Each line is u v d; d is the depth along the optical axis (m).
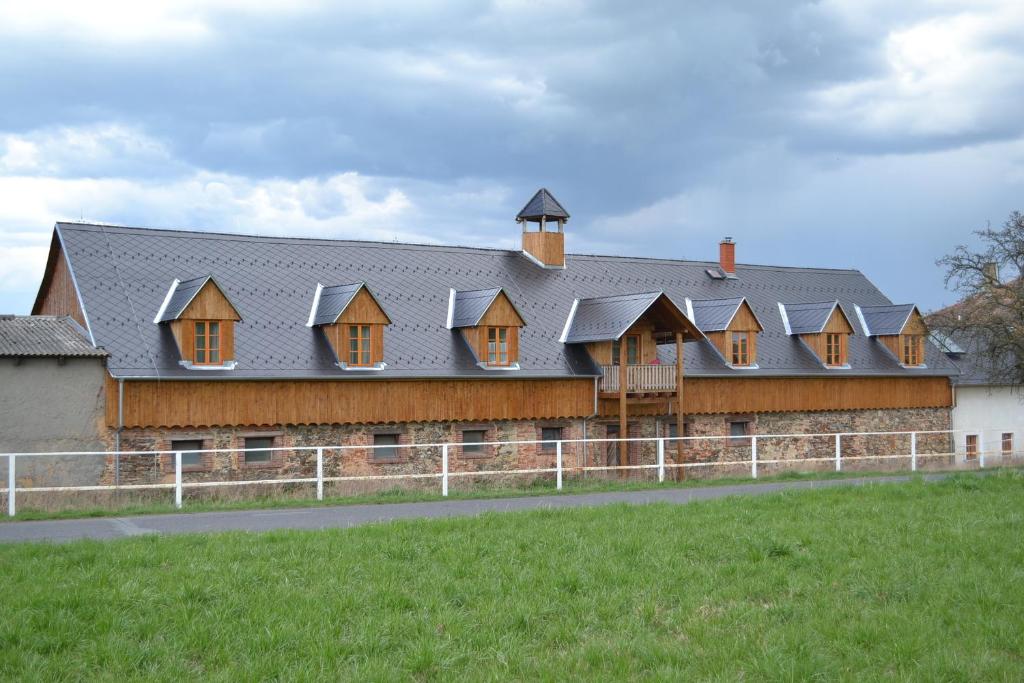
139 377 27.34
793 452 39.78
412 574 13.74
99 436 27.23
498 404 33.09
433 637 10.98
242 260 33.12
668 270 43.09
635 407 35.78
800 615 12.02
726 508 19.77
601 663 10.45
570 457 34.56
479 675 10.12
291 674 9.94
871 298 47.91
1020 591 12.76
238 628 11.19
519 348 34.41
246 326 30.64
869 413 42.00
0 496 25.30
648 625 11.83
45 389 26.61
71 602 11.77
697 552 15.38
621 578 13.53
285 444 29.61
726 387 38.00
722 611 12.24
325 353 30.97
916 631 11.24
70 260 29.98
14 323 28.39
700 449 37.41
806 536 16.28
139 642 10.73
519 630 11.51
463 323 33.62
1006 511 19.12
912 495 21.81
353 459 30.64
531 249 39.81
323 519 19.70
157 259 31.55
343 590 12.68
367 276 34.78
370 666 10.13
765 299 43.97
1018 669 10.16
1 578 12.89
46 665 9.98
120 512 20.73
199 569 13.50
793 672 9.99
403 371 31.48
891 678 9.93
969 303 35.97
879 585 13.21
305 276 33.56
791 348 41.22
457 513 20.72
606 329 34.84
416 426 31.75
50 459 26.55
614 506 20.00
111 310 28.92
